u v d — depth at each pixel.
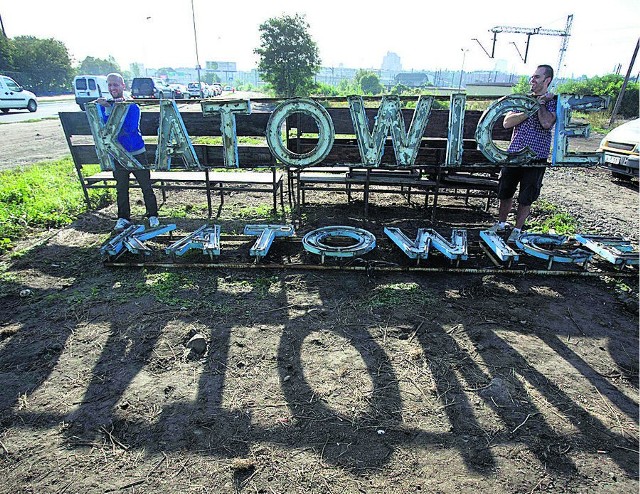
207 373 2.99
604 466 2.31
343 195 7.68
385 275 4.47
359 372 3.01
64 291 4.10
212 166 5.75
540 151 4.84
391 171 7.04
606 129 20.50
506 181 5.20
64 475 2.24
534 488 2.18
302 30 30.34
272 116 5.07
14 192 6.75
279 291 4.12
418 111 5.07
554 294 4.11
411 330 3.50
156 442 2.44
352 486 2.18
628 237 5.81
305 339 3.37
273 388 2.85
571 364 3.12
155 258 4.82
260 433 2.50
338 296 4.03
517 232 5.12
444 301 3.95
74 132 6.29
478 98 5.43
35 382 2.90
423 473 2.25
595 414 2.66
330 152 5.59
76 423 2.56
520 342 3.36
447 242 4.75
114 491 2.15
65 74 57.03
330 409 2.68
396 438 2.47
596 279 4.43
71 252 5.03
